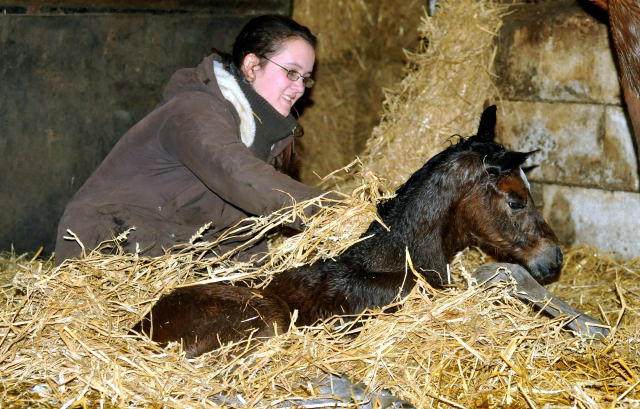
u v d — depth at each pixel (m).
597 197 6.29
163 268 4.19
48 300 3.90
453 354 3.88
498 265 4.55
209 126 4.11
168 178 4.46
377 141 6.83
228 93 4.45
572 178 6.39
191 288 4.02
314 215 3.93
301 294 4.13
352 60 8.41
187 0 6.46
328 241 4.09
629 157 6.09
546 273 4.37
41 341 3.77
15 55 5.61
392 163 6.64
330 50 8.16
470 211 4.25
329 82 8.37
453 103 6.60
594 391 3.77
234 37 6.85
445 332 3.93
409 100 6.76
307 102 8.22
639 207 6.10
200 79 4.43
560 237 6.53
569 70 6.25
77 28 5.88
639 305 5.18
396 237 4.26
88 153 6.12
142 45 6.25
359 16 8.23
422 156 6.59
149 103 6.41
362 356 3.73
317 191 3.99
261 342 3.82
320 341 3.78
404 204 4.28
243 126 4.49
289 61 4.48
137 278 4.08
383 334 3.85
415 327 3.89
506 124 6.66
